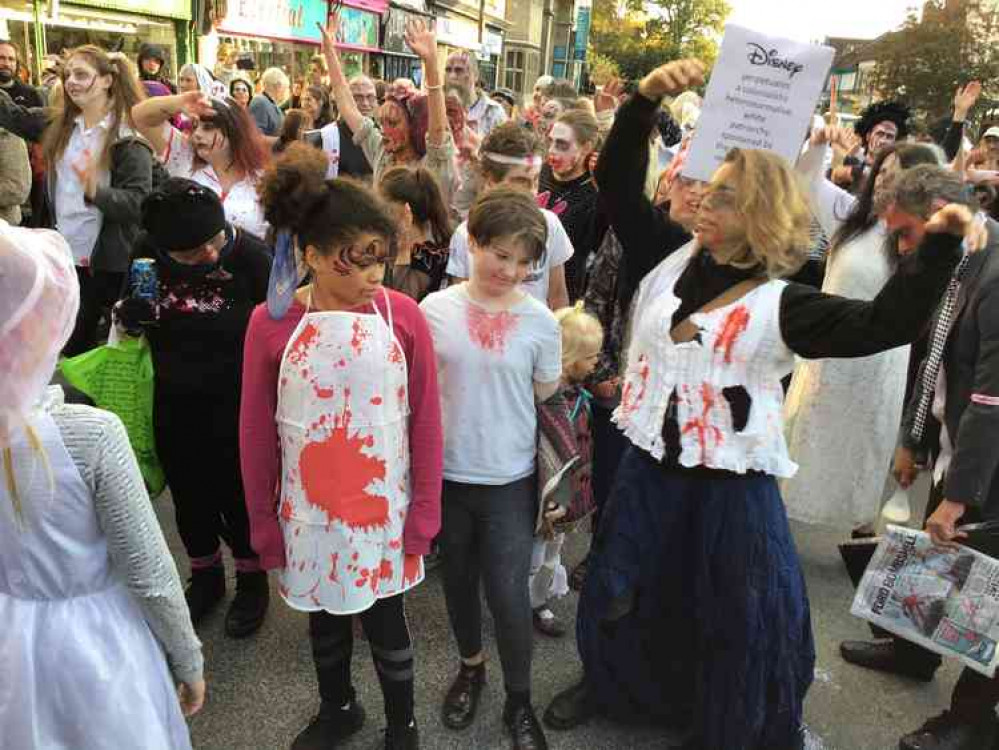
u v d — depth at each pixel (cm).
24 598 144
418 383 208
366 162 550
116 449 143
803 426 361
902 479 282
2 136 311
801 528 403
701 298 208
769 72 213
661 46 5425
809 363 360
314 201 184
